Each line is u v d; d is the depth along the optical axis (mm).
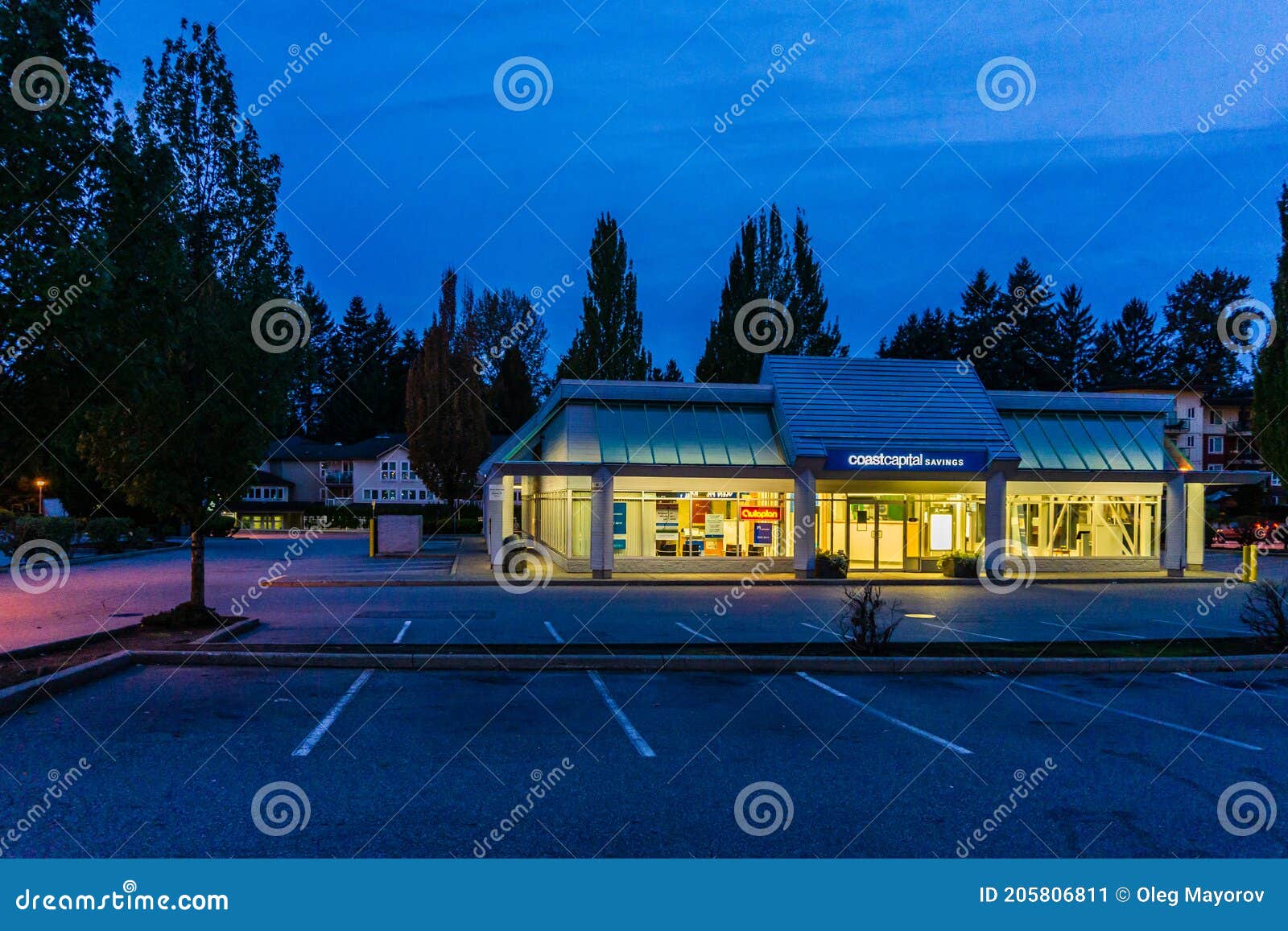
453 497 52562
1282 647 13047
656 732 8023
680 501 27031
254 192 13711
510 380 69812
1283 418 33625
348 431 89188
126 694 9266
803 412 27203
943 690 10281
